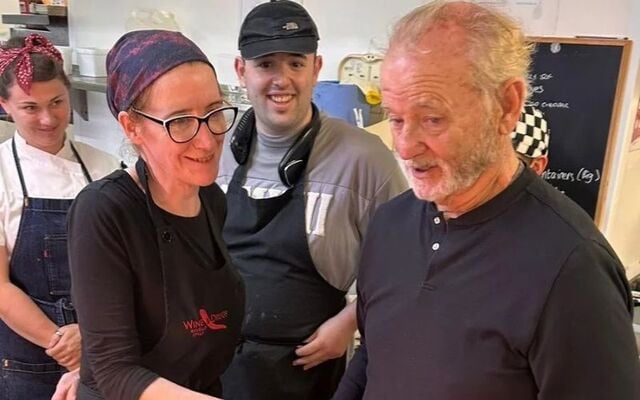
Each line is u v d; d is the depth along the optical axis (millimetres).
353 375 1206
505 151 892
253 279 1603
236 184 1661
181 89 951
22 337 1643
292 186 1584
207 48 2602
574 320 799
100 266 995
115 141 3029
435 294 936
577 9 1733
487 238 899
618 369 793
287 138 1592
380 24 2119
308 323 1589
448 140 830
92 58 2711
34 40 1672
